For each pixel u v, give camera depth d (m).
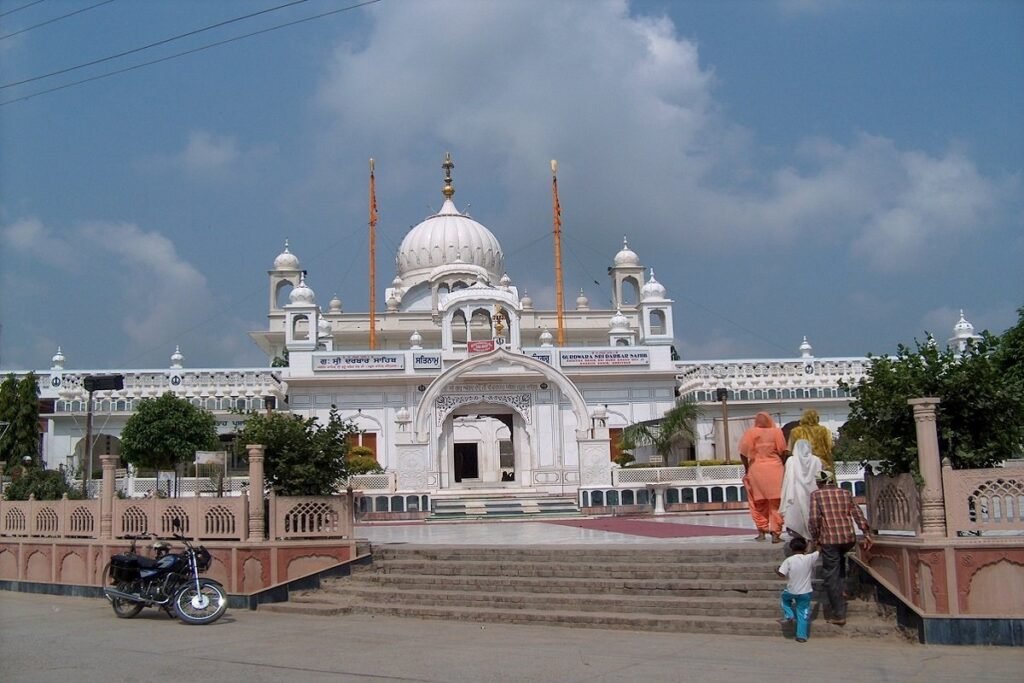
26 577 16.92
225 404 36.91
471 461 44.03
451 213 56.28
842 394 37.44
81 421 36.34
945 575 9.84
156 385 36.97
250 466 14.09
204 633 11.23
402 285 54.31
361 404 36.03
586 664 8.84
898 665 8.73
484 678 8.25
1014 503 9.95
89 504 16.03
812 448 13.11
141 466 30.11
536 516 27.78
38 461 30.58
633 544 14.50
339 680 8.26
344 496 14.48
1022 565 9.75
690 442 36.59
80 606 14.39
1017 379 11.77
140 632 11.40
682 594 11.74
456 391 33.66
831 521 10.44
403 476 29.28
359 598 13.12
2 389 30.66
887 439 11.41
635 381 37.25
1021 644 9.61
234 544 13.80
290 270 54.00
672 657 9.19
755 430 14.10
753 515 13.90
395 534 20.80
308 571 13.90
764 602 10.94
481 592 12.54
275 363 47.16
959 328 38.19
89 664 9.20
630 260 55.12
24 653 9.90
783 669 8.56
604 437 29.52
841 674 8.33
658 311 39.03
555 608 11.84
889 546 10.62
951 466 10.91
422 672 8.54
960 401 11.13
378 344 49.47
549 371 31.47
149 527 14.91
